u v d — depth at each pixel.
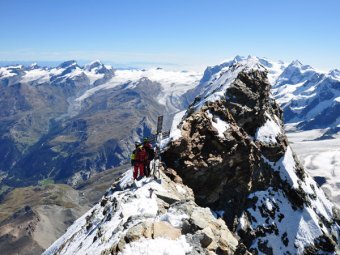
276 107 78.62
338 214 73.50
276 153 67.38
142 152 37.81
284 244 57.72
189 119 51.00
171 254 21.78
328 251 61.19
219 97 61.31
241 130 58.09
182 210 26.12
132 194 33.97
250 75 68.44
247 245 54.31
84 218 52.03
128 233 22.94
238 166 53.03
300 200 64.75
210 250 23.44
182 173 46.41
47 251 53.78
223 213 52.12
